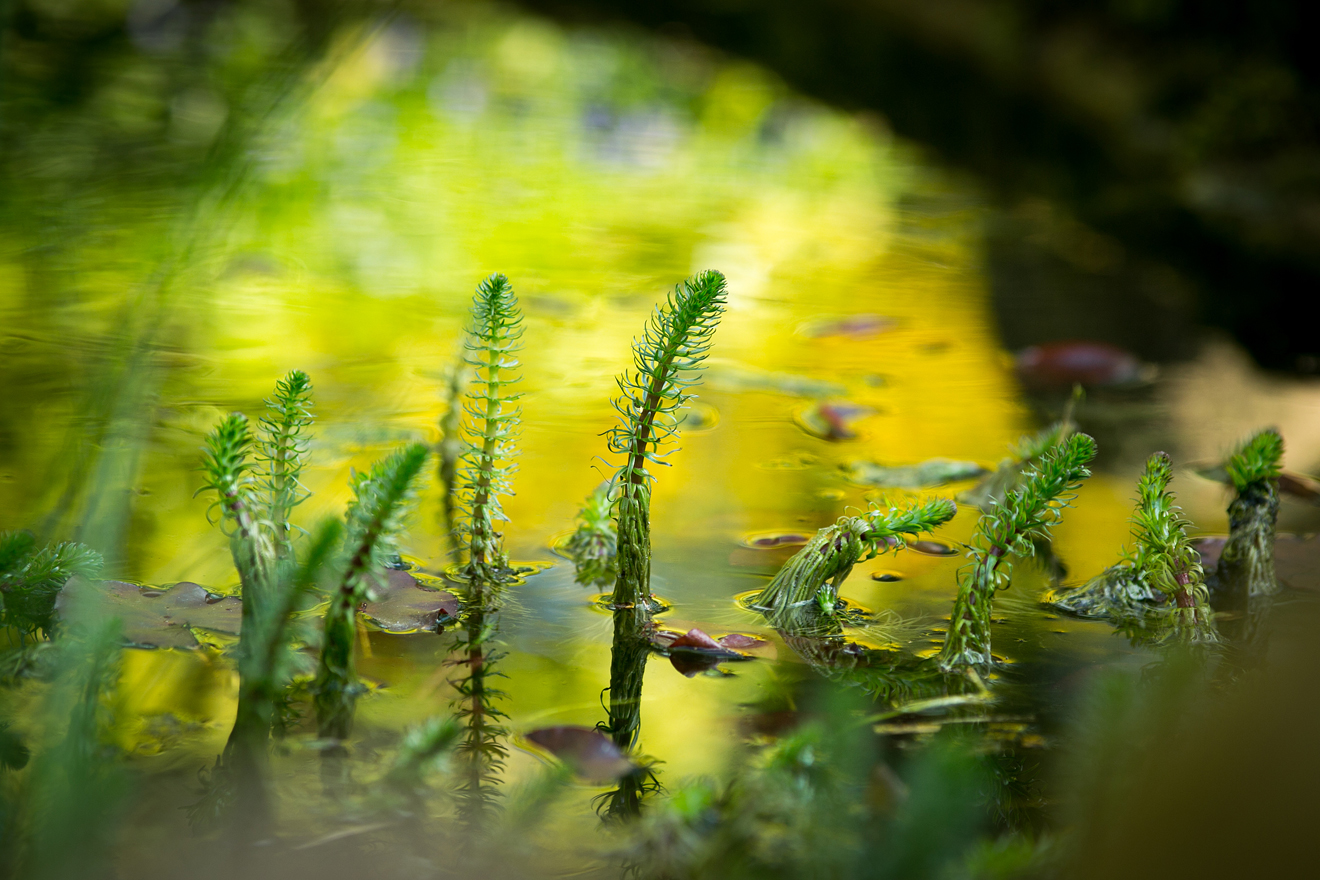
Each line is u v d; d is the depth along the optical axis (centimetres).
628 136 443
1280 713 188
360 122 408
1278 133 370
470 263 273
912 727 190
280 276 251
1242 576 203
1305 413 231
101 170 285
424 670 193
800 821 181
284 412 195
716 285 194
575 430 222
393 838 182
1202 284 290
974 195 382
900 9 646
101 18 434
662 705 192
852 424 226
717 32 619
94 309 234
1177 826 181
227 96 343
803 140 452
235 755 186
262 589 191
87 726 184
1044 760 188
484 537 202
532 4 608
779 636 198
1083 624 199
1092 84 472
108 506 205
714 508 212
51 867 180
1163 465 200
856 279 285
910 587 203
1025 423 228
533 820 183
